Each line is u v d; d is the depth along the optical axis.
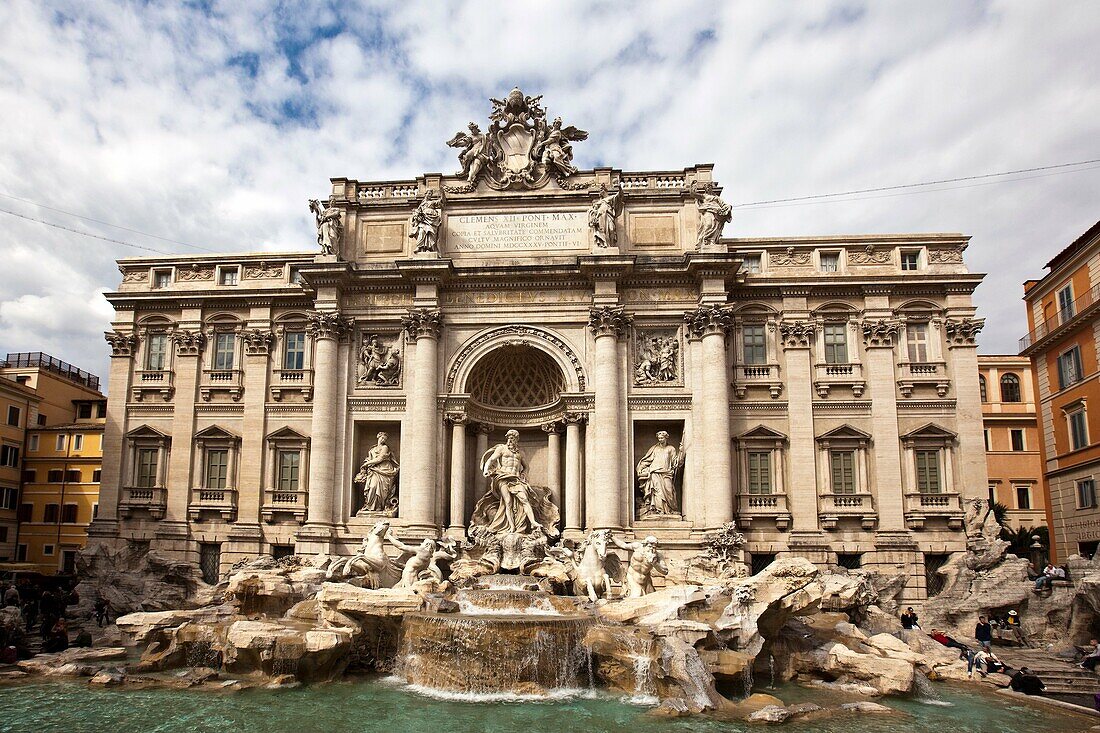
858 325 43.53
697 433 41.22
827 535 41.12
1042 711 25.67
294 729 21.89
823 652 30.38
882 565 40.50
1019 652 34.38
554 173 44.97
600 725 22.61
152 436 45.31
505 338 43.16
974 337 42.78
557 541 40.66
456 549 38.91
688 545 39.78
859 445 42.09
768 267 44.34
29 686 26.75
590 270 42.12
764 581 30.92
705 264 41.38
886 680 27.77
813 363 43.25
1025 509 66.75
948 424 42.12
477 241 44.47
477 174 44.88
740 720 23.52
